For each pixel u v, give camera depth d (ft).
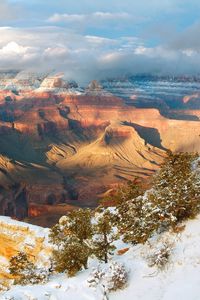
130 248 95.30
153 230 89.71
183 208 88.38
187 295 69.26
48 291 81.25
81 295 78.13
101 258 94.68
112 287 77.61
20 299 80.33
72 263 92.22
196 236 82.12
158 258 78.95
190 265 75.82
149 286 75.51
